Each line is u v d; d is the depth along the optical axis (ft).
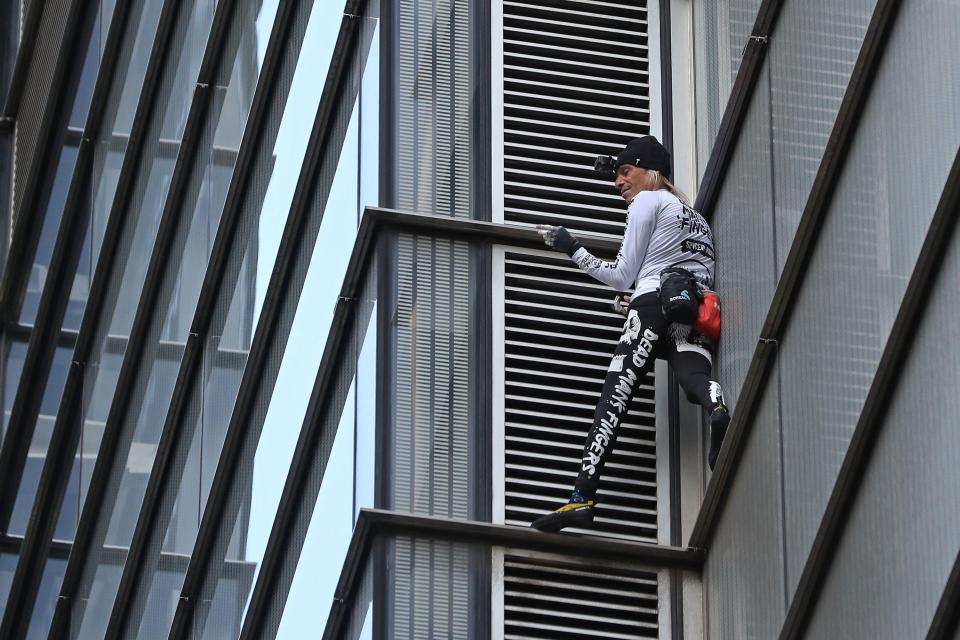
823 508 69.97
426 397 78.28
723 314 78.69
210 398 95.30
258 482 87.76
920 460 65.41
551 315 80.64
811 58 73.97
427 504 76.89
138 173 113.39
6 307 145.38
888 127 68.95
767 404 74.79
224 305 95.66
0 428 143.74
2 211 148.77
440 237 80.64
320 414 82.38
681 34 85.51
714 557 77.92
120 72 120.88
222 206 97.04
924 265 65.82
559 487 78.59
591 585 77.77
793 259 73.20
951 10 66.18
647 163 80.18
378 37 82.84
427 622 75.56
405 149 81.46
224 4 101.45
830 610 69.72
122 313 112.37
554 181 82.64
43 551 125.59
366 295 80.28
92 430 116.16
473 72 83.10
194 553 93.97
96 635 108.99
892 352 67.00
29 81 146.92
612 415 77.56
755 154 77.51
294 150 89.30
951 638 63.82
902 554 65.82
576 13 84.84
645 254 78.69
